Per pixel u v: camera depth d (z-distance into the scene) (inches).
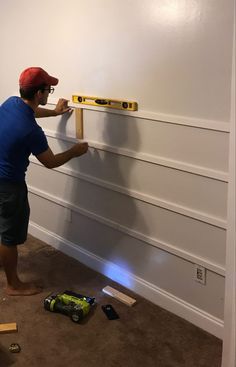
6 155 95.8
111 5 94.7
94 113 106.4
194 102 84.6
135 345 90.4
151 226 101.3
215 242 89.2
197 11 79.7
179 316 100.0
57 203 126.0
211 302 93.4
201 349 89.6
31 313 100.1
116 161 104.6
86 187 115.6
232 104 68.5
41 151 96.4
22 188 100.6
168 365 85.1
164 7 84.7
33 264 121.4
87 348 89.4
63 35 107.8
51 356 87.0
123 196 106.0
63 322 97.1
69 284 112.0
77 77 107.7
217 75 79.6
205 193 88.1
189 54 82.9
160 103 90.7
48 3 109.1
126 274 110.6
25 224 103.3
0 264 119.0
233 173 70.6
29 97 95.5
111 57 98.0
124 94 97.5
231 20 75.3
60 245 128.9
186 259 95.2
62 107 110.5
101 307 102.6
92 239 118.8
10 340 91.3
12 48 124.0
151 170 97.0
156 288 104.1
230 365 79.5
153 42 88.5
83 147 105.0
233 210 72.1
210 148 84.5
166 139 91.8
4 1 121.9
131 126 98.1
